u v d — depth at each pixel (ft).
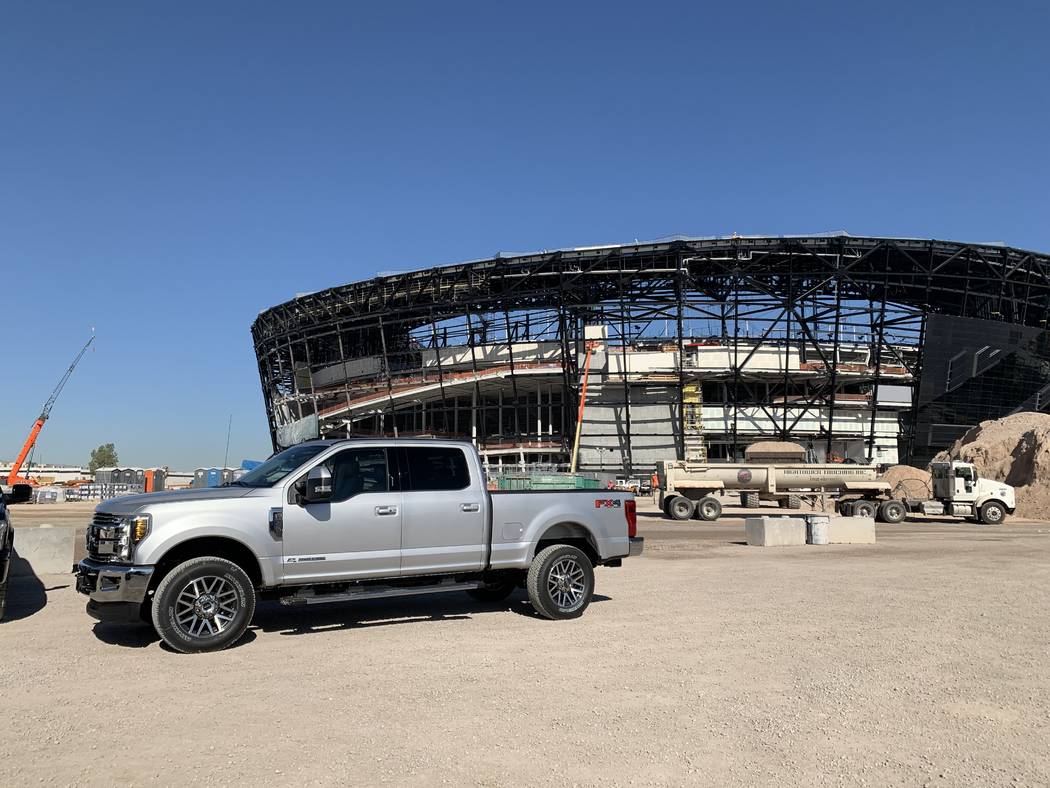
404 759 15.56
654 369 281.95
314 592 28.96
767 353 280.10
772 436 283.38
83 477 429.38
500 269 280.51
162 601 25.38
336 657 24.88
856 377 281.13
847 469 140.15
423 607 35.53
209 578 26.27
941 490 135.03
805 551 68.03
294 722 17.94
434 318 296.51
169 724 17.76
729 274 275.18
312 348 334.44
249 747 16.22
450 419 312.50
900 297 295.28
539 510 32.89
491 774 14.79
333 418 312.09
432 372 302.86
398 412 318.86
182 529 26.30
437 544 30.53
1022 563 57.36
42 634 28.99
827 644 27.12
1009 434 189.47
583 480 37.29
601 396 286.46
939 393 274.98
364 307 309.22
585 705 19.51
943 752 16.29
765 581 44.88
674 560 58.39
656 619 32.09
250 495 27.73
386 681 21.80
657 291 286.87
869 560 58.90
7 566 32.09
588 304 283.59
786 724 18.08
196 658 24.73
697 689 21.13
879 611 34.22
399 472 30.50
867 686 21.56
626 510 35.24
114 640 27.76
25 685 21.31
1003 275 277.85
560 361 286.05
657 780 14.57
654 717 18.54
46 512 156.35
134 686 21.22
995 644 27.30
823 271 271.90
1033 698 20.49
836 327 274.57
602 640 27.71
